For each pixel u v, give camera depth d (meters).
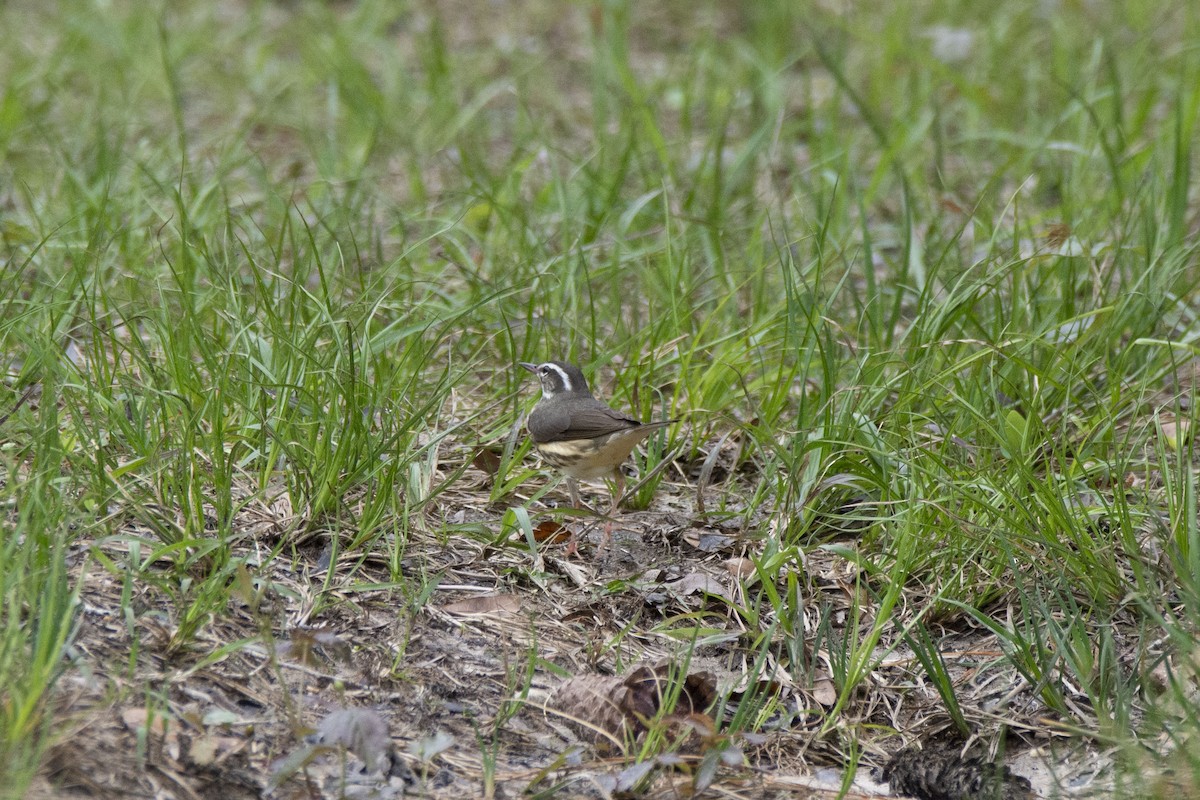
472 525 10.12
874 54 23.48
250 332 11.38
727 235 15.20
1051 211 15.66
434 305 12.80
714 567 10.43
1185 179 14.30
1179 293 13.75
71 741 7.29
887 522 10.36
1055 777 8.32
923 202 17.44
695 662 9.40
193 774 7.41
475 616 9.47
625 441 10.29
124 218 14.97
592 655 9.21
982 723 9.00
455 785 7.88
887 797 8.41
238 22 26.03
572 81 23.72
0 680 7.07
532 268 14.37
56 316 11.67
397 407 10.90
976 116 19.67
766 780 8.41
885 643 9.71
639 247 15.55
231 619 8.70
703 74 22.95
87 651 8.02
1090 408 12.05
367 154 17.72
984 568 10.00
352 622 9.07
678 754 8.23
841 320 13.81
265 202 16.03
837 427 10.88
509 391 12.18
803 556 10.43
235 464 10.37
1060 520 9.91
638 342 12.97
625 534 10.93
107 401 10.17
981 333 12.50
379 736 7.60
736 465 11.71
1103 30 23.16
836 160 18.00
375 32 25.12
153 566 9.01
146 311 12.46
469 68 23.42
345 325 11.55
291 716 7.89
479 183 17.17
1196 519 9.93
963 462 10.93
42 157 17.48
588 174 16.42
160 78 21.52
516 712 8.57
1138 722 8.80
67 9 24.86
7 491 8.84
